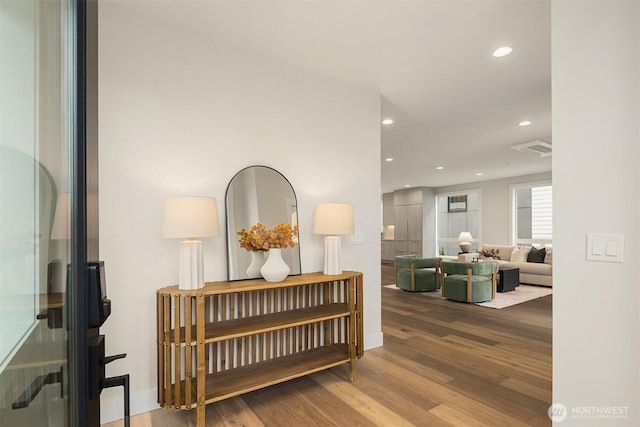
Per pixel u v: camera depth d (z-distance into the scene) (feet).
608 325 4.77
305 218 9.46
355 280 8.71
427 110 12.63
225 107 8.18
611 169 4.77
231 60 8.29
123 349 6.78
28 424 2.08
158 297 6.68
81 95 2.19
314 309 8.89
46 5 2.14
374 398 7.51
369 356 10.00
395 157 20.65
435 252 34.86
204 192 7.81
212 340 6.53
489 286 17.49
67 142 2.16
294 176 9.29
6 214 2.04
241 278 8.05
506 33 7.71
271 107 8.90
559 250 5.25
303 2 6.66
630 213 4.60
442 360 9.67
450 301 17.81
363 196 10.72
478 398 7.49
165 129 7.37
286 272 7.84
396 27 7.50
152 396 7.04
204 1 6.64
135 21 7.08
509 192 28.50
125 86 6.95
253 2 6.67
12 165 2.05
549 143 17.03
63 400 2.15
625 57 4.68
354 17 7.14
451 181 30.81
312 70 9.61
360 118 10.68
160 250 7.23
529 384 8.16
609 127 4.80
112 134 6.80
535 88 10.73
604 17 4.89
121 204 6.85
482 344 11.02
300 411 6.99
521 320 14.01
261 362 8.15
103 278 2.45
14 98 2.05
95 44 2.44
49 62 2.14
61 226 2.15
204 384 6.34
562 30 5.31
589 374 4.94
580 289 5.05
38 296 2.11
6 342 2.05
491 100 11.65
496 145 17.65
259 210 8.52
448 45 8.25
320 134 9.81
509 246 26.68
